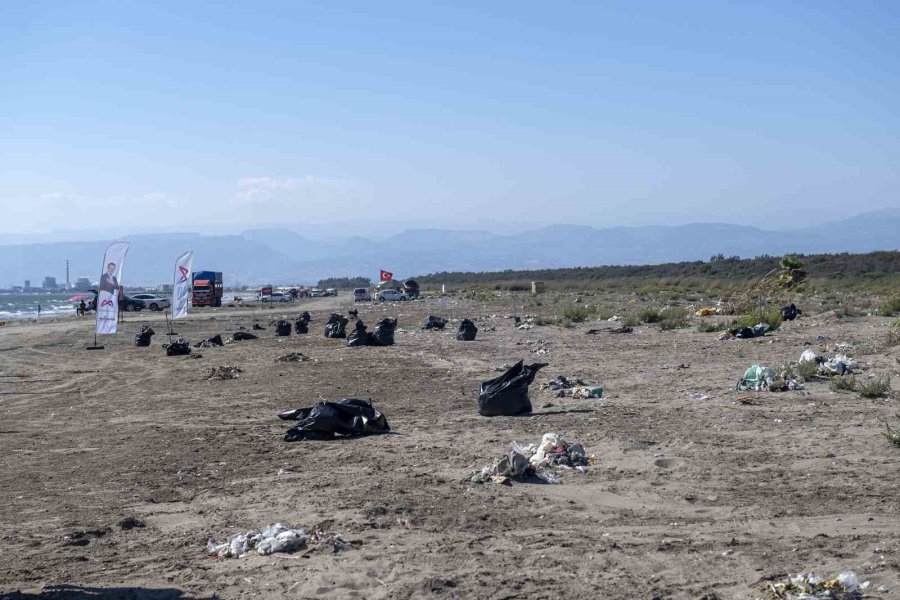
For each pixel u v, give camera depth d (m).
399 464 12.71
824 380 18.97
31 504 11.18
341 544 8.64
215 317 63.75
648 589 7.25
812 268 99.56
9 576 8.18
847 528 8.74
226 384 24.05
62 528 9.85
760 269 105.44
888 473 10.95
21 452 15.05
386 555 8.34
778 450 12.55
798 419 14.77
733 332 31.03
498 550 8.43
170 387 24.06
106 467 13.38
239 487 11.66
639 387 19.73
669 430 14.38
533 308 60.69
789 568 7.62
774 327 33.22
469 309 63.31
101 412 19.84
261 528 9.59
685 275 116.62
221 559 8.53
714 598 6.97
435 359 28.58
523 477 11.41
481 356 28.97
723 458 12.21
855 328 31.59
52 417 19.36
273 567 8.14
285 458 13.55
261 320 58.59
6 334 50.03
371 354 31.31
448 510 9.98
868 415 14.79
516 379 16.77
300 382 23.72
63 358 34.94
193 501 11.03
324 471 12.45
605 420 15.55
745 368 22.17
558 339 34.06
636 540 8.67
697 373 21.64
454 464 12.55
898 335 25.55
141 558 8.68
